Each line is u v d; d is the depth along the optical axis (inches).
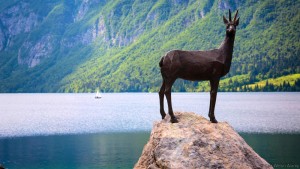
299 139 2640.3
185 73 649.0
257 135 2906.0
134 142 2650.1
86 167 1812.3
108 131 3420.3
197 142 609.6
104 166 1819.6
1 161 2028.8
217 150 609.0
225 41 666.2
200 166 589.9
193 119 664.4
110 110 6382.9
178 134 621.6
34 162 1987.0
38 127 3919.8
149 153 647.8
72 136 3122.5
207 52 658.2
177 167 587.5
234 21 667.4
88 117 5088.6
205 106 6215.6
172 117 652.1
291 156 1939.0
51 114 5792.3
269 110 5733.3
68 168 1801.2
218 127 645.9
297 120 4180.6
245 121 4099.4
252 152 638.5
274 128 3403.1
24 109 7106.3
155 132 644.1
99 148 2394.2
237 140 634.8
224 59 655.8
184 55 648.4
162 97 682.8
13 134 3336.6
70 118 4992.6
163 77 661.3
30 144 2679.6
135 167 653.9
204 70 647.8
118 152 2209.6
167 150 607.8
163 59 653.9
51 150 2369.6
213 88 659.4
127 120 4483.3
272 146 2313.0
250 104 7081.7
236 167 597.3
